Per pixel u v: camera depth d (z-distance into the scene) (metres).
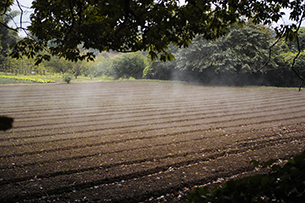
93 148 7.14
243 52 23.08
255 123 9.95
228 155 6.45
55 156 6.50
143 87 22.48
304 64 23.39
